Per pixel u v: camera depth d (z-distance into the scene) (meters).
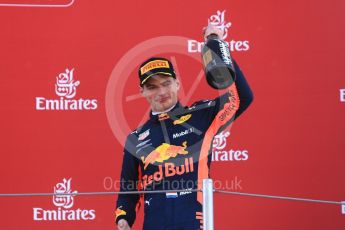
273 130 17.81
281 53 18.02
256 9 18.12
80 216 17.69
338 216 17.48
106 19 18.20
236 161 17.77
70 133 17.91
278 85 17.94
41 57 18.08
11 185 17.69
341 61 17.92
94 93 18.03
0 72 17.98
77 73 18.06
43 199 17.70
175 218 13.48
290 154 17.73
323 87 17.88
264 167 17.72
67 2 18.22
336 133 17.75
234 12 18.14
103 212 17.72
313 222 17.52
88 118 17.97
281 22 18.08
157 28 18.19
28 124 17.88
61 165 17.81
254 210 17.58
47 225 17.66
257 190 17.67
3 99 17.92
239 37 18.09
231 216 17.58
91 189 17.77
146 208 13.93
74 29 18.17
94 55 18.11
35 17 18.17
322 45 17.97
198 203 13.57
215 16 18.17
